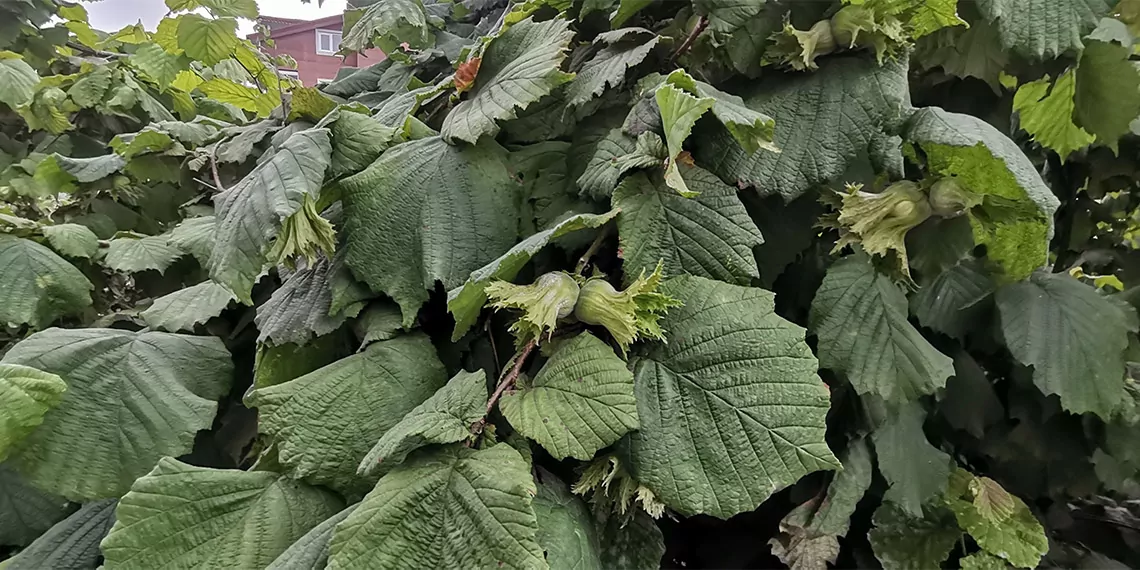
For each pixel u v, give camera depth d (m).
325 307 0.84
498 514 0.58
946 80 0.94
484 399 0.67
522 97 0.78
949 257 0.75
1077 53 0.78
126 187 1.42
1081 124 0.88
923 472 0.81
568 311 0.67
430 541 0.60
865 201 0.72
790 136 0.75
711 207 0.72
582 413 0.61
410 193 0.81
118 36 2.04
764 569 0.85
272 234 0.73
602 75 0.80
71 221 1.38
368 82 1.54
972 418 0.88
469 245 0.80
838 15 0.74
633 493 0.66
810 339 0.82
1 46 1.80
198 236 1.04
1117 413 0.79
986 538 0.78
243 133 1.32
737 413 0.64
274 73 1.75
